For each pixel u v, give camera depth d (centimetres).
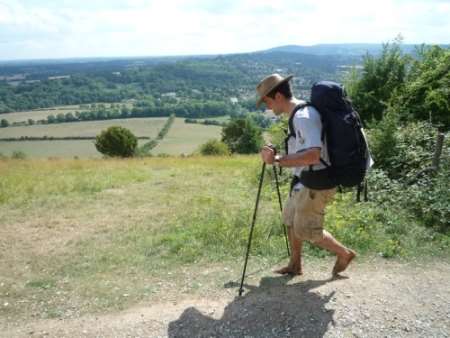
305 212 344
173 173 1211
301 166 311
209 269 440
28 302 386
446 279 389
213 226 561
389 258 446
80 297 392
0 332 333
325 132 310
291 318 323
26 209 738
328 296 354
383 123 830
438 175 613
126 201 796
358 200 620
